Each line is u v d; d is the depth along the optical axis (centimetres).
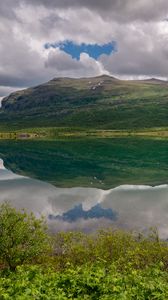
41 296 1658
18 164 11825
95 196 6712
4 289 1788
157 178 8706
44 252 2766
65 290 1802
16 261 2514
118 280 1848
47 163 11944
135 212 5462
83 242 3177
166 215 5269
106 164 11400
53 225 4725
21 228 2592
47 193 7031
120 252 2738
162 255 2719
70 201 6306
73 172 9906
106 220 5003
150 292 1764
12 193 7038
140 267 2619
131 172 9725
